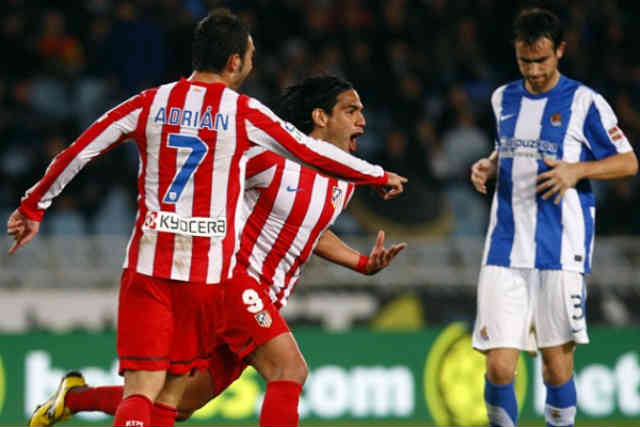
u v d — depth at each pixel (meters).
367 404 28.27
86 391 18.25
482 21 42.44
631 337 29.08
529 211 18.81
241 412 27.56
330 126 17.70
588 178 18.83
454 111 37.91
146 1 40.16
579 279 18.84
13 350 27.41
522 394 28.20
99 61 38.94
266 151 16.89
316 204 17.20
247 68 16.09
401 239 31.73
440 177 35.81
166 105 15.27
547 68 18.38
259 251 17.27
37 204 15.53
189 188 15.27
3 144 36.75
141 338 15.38
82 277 29.92
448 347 28.56
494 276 18.91
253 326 16.67
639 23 43.78
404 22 40.88
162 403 16.23
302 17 40.69
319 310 29.94
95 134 15.24
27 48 39.06
